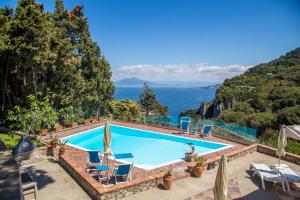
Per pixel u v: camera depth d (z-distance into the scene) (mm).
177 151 17391
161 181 10492
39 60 19422
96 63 31141
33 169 11914
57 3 26781
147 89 61000
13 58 19172
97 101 30547
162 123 24312
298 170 12758
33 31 18438
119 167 10070
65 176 11109
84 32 28531
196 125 21734
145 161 15305
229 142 18375
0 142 8594
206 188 10273
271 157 14695
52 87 23781
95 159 11484
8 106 22422
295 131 10312
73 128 22906
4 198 3475
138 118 27109
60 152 12891
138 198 9328
